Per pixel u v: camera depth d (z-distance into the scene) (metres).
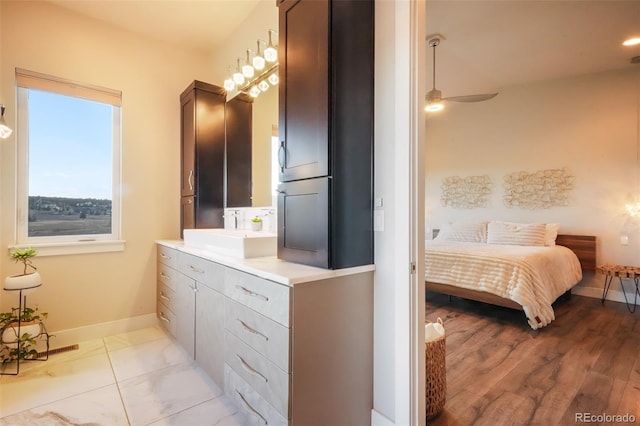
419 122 1.46
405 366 1.45
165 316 2.74
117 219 2.86
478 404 1.78
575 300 3.95
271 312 1.37
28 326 2.21
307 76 1.56
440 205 5.57
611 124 4.02
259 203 2.62
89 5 2.54
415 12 1.45
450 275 3.51
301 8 1.62
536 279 3.08
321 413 1.38
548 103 4.45
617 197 3.98
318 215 1.48
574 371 2.14
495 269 3.21
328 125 1.43
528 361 2.29
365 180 1.57
